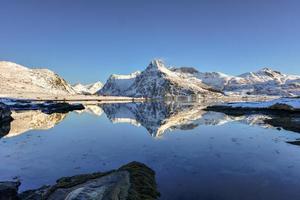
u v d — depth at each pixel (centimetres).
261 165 2134
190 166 2097
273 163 2191
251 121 5369
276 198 1488
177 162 2214
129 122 5447
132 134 3734
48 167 2061
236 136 3509
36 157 2375
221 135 3606
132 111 9250
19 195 1466
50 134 3703
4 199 1340
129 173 1730
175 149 2722
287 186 1667
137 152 2578
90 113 7875
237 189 1614
